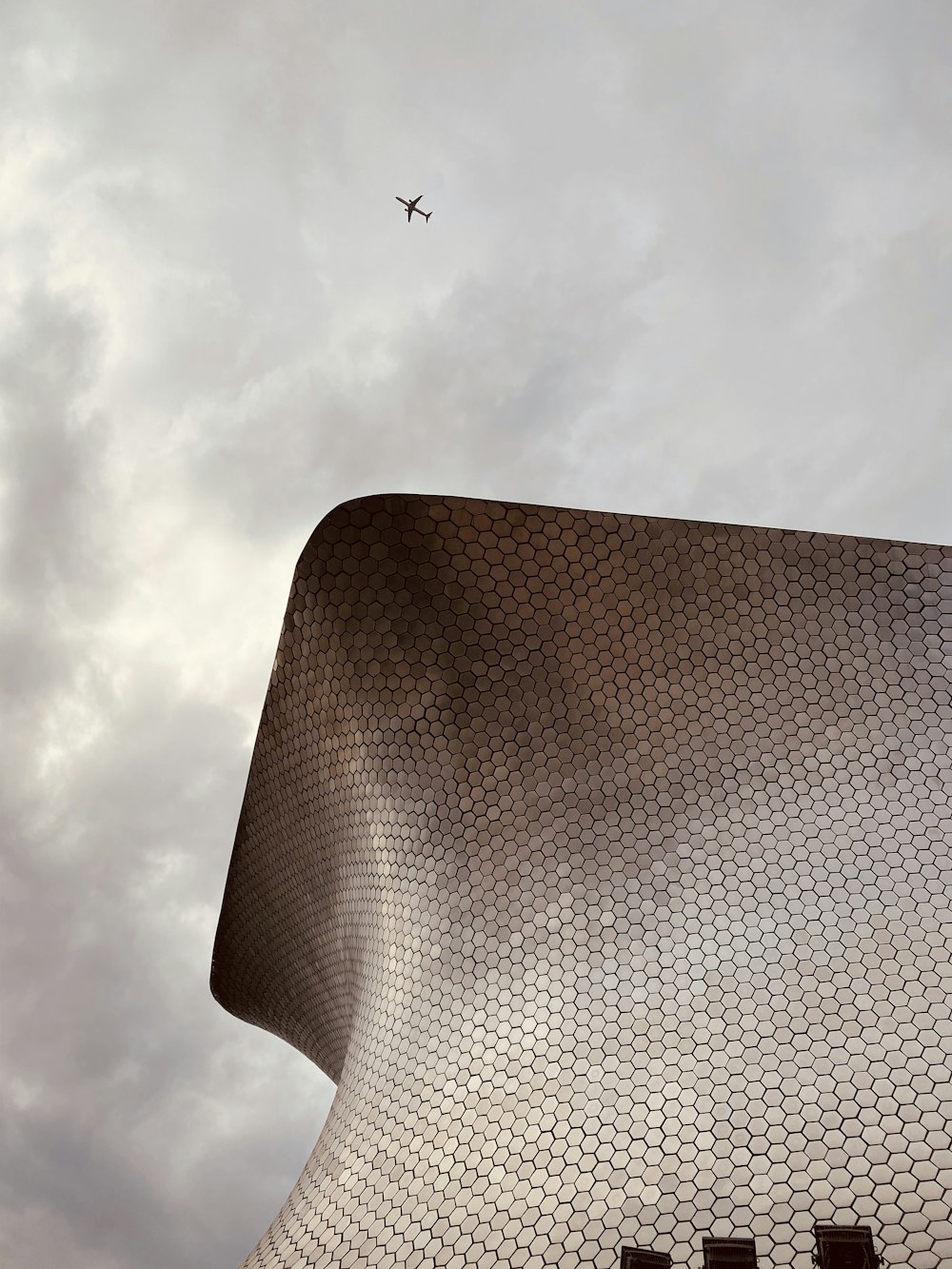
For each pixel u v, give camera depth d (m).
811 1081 8.38
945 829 9.55
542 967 9.47
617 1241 7.88
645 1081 8.64
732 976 9.01
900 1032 8.57
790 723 9.89
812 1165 7.95
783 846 9.52
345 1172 9.84
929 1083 8.26
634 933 9.34
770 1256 7.59
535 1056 9.09
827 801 9.67
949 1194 7.66
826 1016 8.71
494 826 9.97
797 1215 7.73
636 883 9.51
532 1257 8.01
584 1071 8.84
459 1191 8.65
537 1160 8.51
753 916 9.25
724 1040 8.70
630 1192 8.10
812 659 10.02
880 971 8.91
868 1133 8.05
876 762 9.80
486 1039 9.41
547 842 9.82
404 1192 8.99
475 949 9.83
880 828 9.56
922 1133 8.00
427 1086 9.53
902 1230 7.55
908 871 9.38
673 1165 8.15
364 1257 8.77
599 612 10.00
